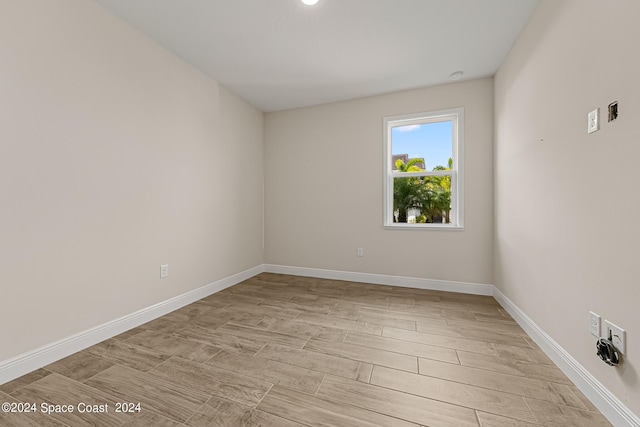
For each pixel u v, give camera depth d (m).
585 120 1.31
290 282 3.34
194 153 2.65
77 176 1.71
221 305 2.55
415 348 1.75
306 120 3.61
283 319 2.22
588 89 1.29
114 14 1.91
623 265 1.08
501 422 1.13
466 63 2.54
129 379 1.43
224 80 2.90
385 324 2.13
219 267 3.01
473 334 1.95
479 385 1.38
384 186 3.24
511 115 2.28
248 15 1.93
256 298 2.75
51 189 1.58
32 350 1.50
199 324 2.13
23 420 1.15
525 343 1.82
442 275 3.02
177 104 2.45
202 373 1.48
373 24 2.02
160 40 2.22
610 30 1.14
